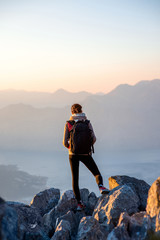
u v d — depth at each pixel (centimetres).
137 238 343
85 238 374
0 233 261
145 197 513
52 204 620
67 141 501
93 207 585
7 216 321
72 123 491
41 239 402
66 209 544
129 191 468
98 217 454
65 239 393
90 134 488
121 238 352
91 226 391
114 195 468
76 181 502
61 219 471
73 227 466
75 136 478
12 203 493
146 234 337
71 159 496
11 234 301
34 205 602
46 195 628
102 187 489
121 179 579
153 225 353
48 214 525
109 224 425
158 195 382
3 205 281
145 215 365
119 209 438
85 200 602
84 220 402
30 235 398
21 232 397
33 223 459
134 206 448
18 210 469
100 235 386
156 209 371
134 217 382
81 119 494
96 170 511
